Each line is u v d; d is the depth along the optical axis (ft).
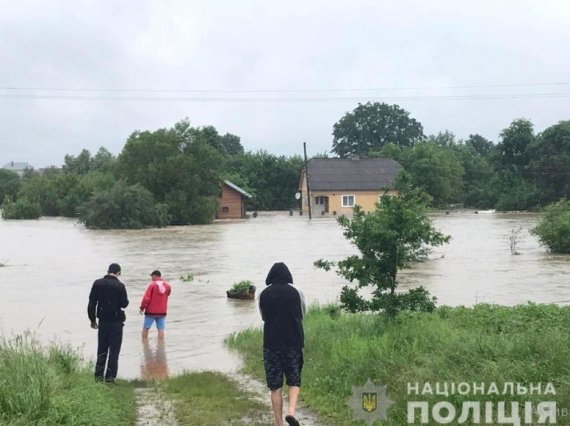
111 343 31.91
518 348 27.09
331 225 188.65
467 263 92.27
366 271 35.24
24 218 258.16
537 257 100.01
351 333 35.45
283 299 23.85
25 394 21.52
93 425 22.04
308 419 24.57
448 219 209.46
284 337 23.56
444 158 298.56
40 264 97.30
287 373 23.56
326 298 62.18
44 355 29.86
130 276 81.35
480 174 325.21
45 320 52.60
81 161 424.05
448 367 25.68
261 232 161.68
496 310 41.34
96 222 186.70
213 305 59.93
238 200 242.17
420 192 36.09
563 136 262.47
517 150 284.00
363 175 263.70
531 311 40.42
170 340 44.16
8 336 44.45
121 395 27.68
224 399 27.63
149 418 25.03
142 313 49.57
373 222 35.32
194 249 117.70
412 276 78.23
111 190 190.70
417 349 28.58
